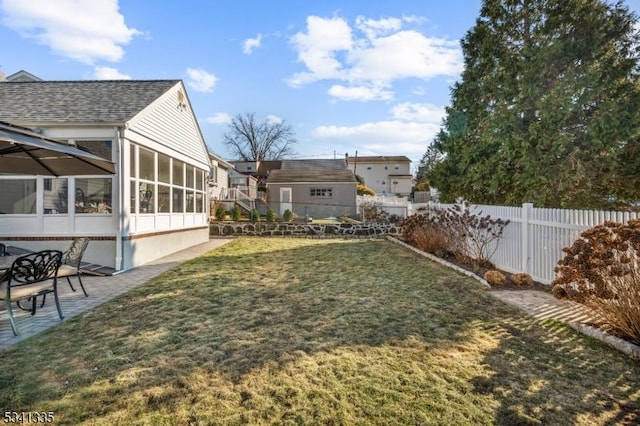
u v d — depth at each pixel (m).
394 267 7.02
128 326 3.73
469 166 10.18
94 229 7.12
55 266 4.11
